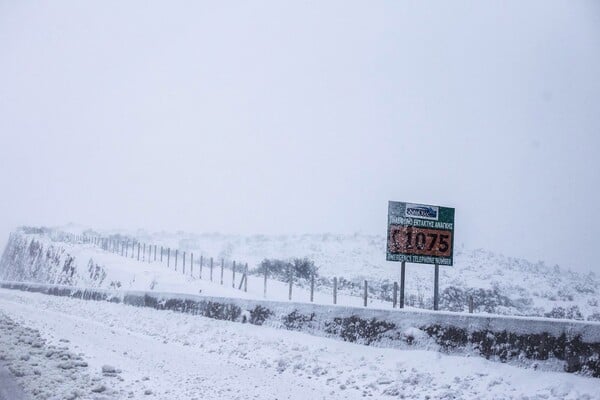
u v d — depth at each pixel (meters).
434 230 19.41
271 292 40.75
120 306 32.12
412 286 56.75
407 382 12.33
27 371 11.07
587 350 11.52
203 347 18.70
